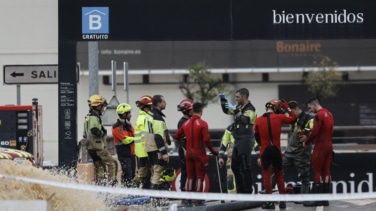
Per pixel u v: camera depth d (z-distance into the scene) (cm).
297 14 4353
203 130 3881
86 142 4378
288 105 4053
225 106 3888
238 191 3938
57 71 4747
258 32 4359
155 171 4194
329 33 4350
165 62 11688
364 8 4347
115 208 3547
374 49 11788
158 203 4084
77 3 4381
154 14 4378
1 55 9612
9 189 2825
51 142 10000
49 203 2906
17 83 4759
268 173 3828
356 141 7994
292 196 2669
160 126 4178
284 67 11788
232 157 3919
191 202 4044
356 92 12069
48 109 10094
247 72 11788
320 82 11612
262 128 3791
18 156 3878
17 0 9612
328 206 4047
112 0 4381
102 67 11600
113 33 4384
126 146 4572
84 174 3941
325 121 3862
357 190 4778
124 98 11788
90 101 4409
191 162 3928
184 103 4156
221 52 11769
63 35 4391
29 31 9638
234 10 4359
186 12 4372
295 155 4094
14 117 4850
